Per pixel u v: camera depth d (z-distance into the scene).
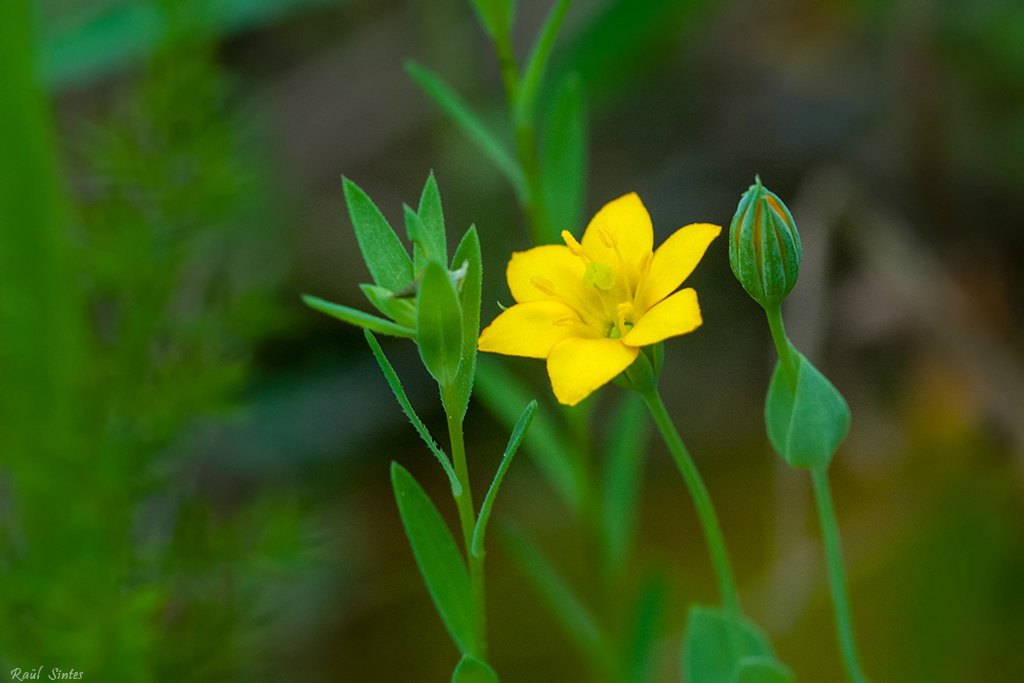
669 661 0.21
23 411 0.19
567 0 0.19
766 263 0.17
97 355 0.19
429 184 0.17
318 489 0.22
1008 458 0.21
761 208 0.17
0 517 0.20
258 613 0.19
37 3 0.19
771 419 0.18
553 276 0.17
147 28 0.20
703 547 0.22
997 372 0.22
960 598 0.21
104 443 0.19
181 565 0.19
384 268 0.17
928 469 0.21
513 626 0.22
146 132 0.19
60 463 0.19
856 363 0.23
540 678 0.21
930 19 0.23
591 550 0.21
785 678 0.17
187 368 0.19
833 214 0.22
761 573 0.22
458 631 0.17
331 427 0.23
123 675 0.19
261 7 0.22
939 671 0.20
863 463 0.22
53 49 0.21
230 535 0.19
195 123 0.19
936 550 0.21
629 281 0.17
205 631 0.19
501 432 0.23
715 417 0.23
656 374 0.17
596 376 0.17
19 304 0.19
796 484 0.21
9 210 0.19
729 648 0.18
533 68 0.19
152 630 0.19
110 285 0.19
